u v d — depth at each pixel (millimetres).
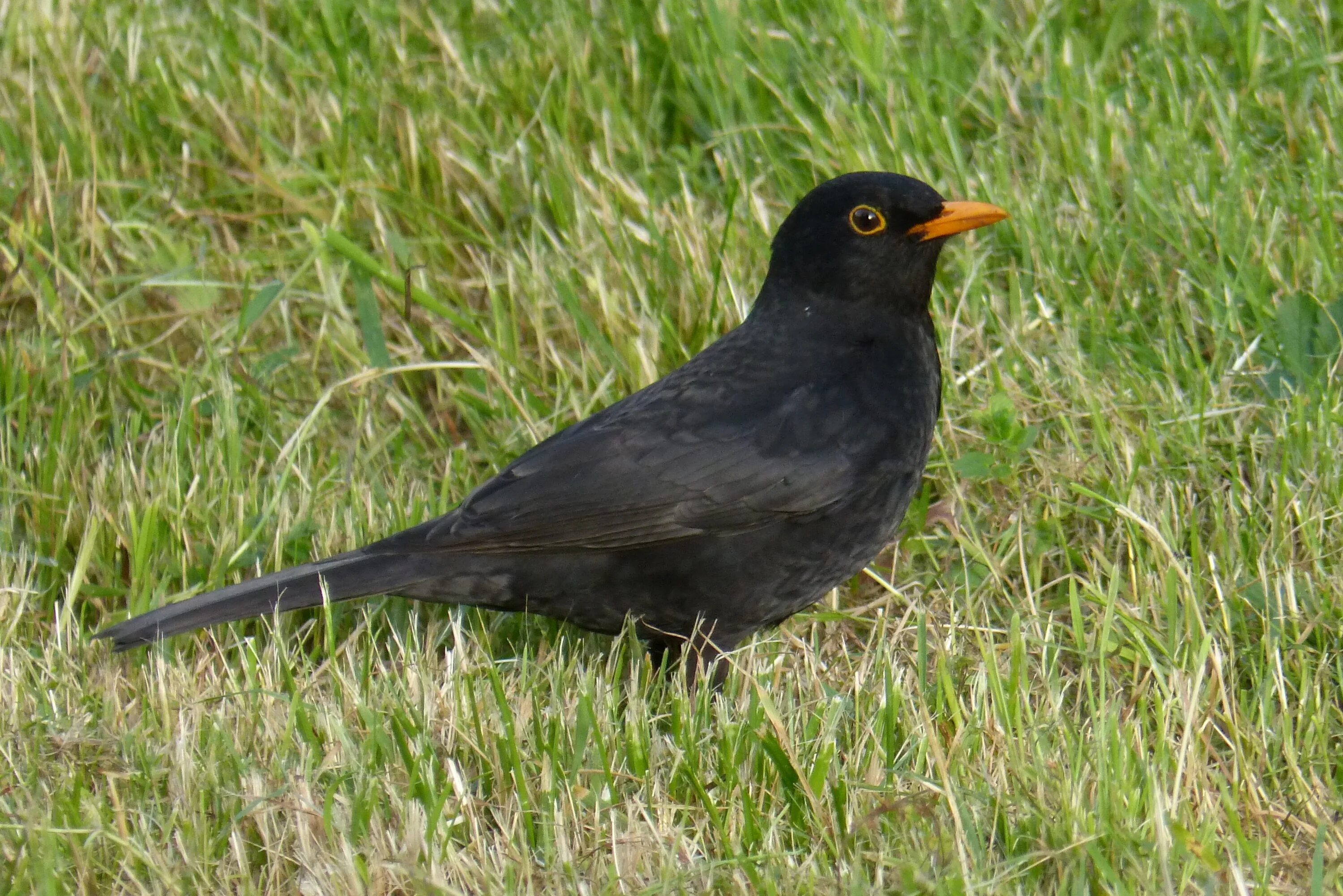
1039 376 10570
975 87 13008
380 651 9344
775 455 8734
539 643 9508
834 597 9805
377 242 12258
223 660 8695
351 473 10250
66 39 13641
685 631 8969
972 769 7629
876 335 9219
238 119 12930
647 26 13586
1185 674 8250
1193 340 10672
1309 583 8922
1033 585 9523
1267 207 11438
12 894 7043
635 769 7930
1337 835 7184
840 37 13156
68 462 10289
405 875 7078
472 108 13055
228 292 11883
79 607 9750
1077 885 6828
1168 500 9586
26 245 11617
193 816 7523
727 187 12344
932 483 10352
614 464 8664
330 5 13656
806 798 7633
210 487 10094
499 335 11281
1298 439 9664
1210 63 12859
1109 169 12133
